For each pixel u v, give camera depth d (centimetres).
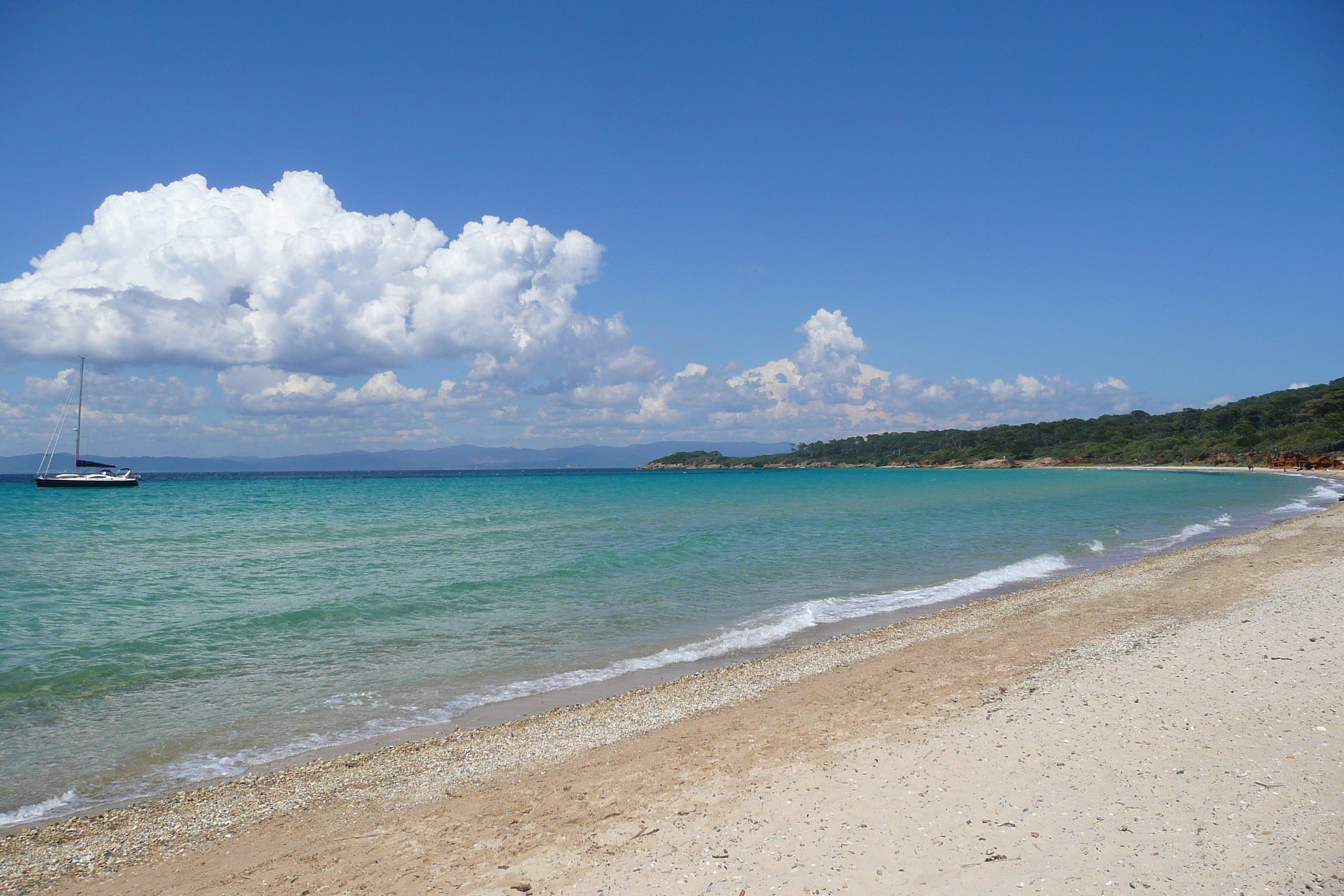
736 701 1064
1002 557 2572
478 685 1191
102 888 612
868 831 587
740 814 650
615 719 1008
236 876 617
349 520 4150
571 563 2378
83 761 892
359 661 1317
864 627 1559
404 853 641
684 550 2717
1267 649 1006
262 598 1823
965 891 484
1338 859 471
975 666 1152
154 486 10019
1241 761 640
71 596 1847
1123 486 8088
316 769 866
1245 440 12888
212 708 1079
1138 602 1608
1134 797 596
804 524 3753
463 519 4209
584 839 633
